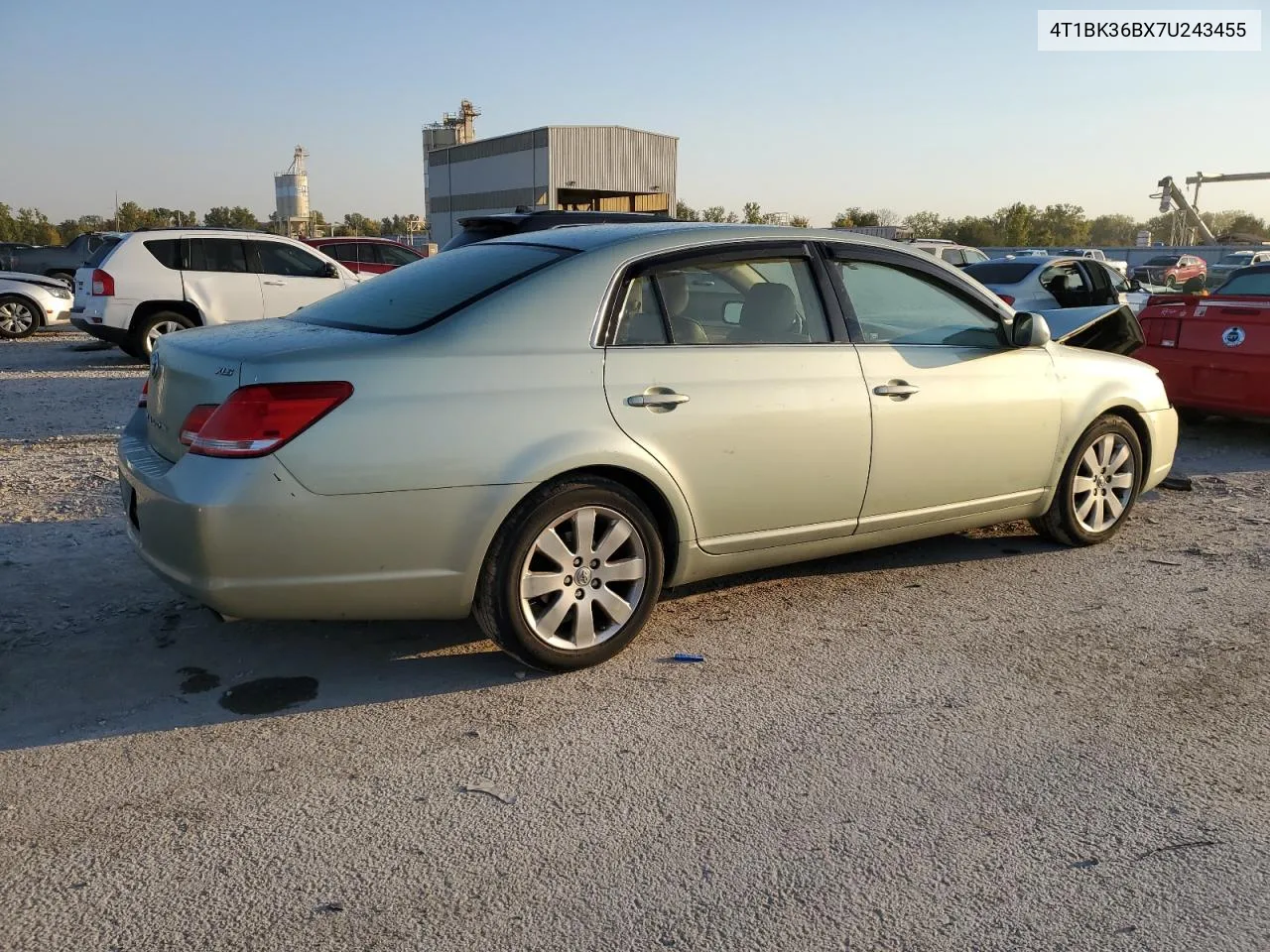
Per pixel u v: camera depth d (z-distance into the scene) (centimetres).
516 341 360
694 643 413
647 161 4509
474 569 354
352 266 1838
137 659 387
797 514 422
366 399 331
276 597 332
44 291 1738
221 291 1276
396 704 357
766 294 418
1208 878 265
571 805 295
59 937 236
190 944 235
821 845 277
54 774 307
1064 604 461
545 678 379
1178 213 6066
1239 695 371
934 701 363
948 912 250
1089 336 640
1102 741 336
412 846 274
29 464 702
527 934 240
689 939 239
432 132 7006
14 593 447
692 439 387
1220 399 837
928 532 475
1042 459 501
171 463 352
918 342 459
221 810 289
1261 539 565
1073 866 269
